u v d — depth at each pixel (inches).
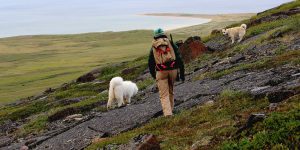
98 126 813.2
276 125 415.5
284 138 391.9
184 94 853.8
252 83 726.5
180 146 499.5
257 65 888.9
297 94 515.5
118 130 738.8
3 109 1882.4
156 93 1021.2
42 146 823.7
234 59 1129.4
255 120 447.2
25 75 5492.1
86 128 835.4
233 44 1553.9
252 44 1254.9
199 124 581.3
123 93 959.0
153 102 885.2
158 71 658.2
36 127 1101.1
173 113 705.6
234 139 444.8
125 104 971.3
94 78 2059.5
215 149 442.0
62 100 1502.2
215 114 596.7
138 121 754.2
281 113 438.0
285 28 1228.5
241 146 409.1
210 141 477.7
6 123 1346.0
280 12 1891.0
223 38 1769.2
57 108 1310.3
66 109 1152.2
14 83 4709.6
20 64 7032.5
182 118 624.1
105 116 889.5
